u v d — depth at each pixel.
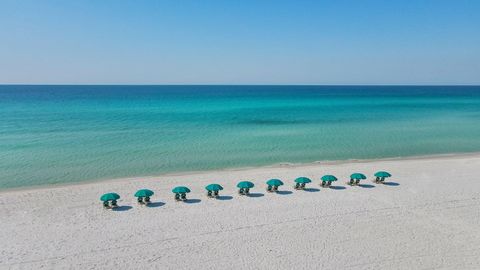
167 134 43.22
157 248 15.50
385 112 71.56
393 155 33.97
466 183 25.09
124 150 34.28
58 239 16.22
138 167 28.69
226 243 15.98
